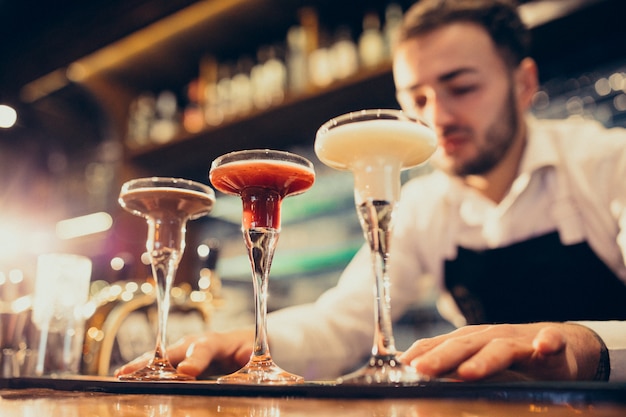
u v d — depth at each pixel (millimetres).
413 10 1964
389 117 867
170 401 675
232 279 3117
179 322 1545
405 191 2391
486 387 594
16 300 1334
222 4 2695
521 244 1950
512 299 1949
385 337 826
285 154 939
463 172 1969
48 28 2906
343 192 2807
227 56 3195
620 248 1758
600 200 1824
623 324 950
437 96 1870
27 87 3430
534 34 2109
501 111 1883
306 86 2547
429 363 737
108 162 3531
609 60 2178
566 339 872
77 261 1378
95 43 2805
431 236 2188
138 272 3049
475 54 1845
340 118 895
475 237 2074
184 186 1034
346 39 2570
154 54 3145
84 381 864
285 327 1711
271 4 2719
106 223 3475
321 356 1749
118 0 2615
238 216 3178
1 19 2955
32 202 3871
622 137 1847
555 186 1901
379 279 855
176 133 3078
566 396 555
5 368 1234
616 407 532
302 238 2988
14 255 3025
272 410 567
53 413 577
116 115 3299
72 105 3654
